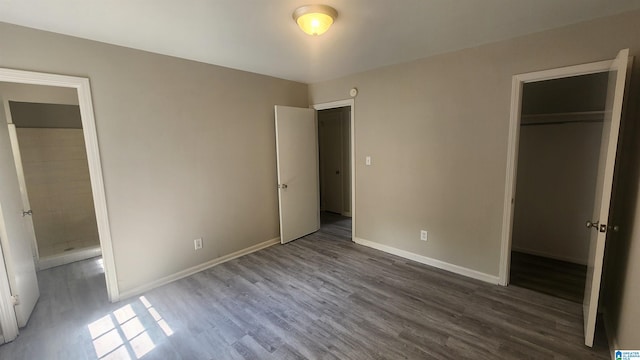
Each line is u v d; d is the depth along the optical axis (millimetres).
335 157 5809
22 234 2461
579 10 1987
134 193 2719
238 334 2152
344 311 2422
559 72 2299
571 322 2215
